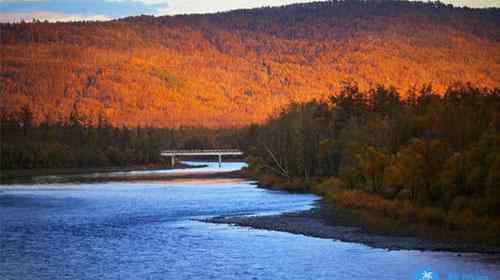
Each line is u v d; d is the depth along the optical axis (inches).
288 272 1894.7
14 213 3228.3
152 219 2962.6
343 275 1852.9
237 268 1947.6
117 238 2444.6
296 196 4008.4
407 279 1803.6
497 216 2459.4
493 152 2721.5
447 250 2121.1
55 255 2142.0
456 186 2714.1
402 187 3159.5
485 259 1998.0
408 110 5027.1
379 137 4207.7
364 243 2257.6
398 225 2566.4
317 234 2449.6
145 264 2006.6
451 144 3474.4
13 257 2113.7
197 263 2015.3
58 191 4756.4
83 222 2883.9
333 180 4185.5
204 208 3380.9
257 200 3769.7
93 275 1883.6
